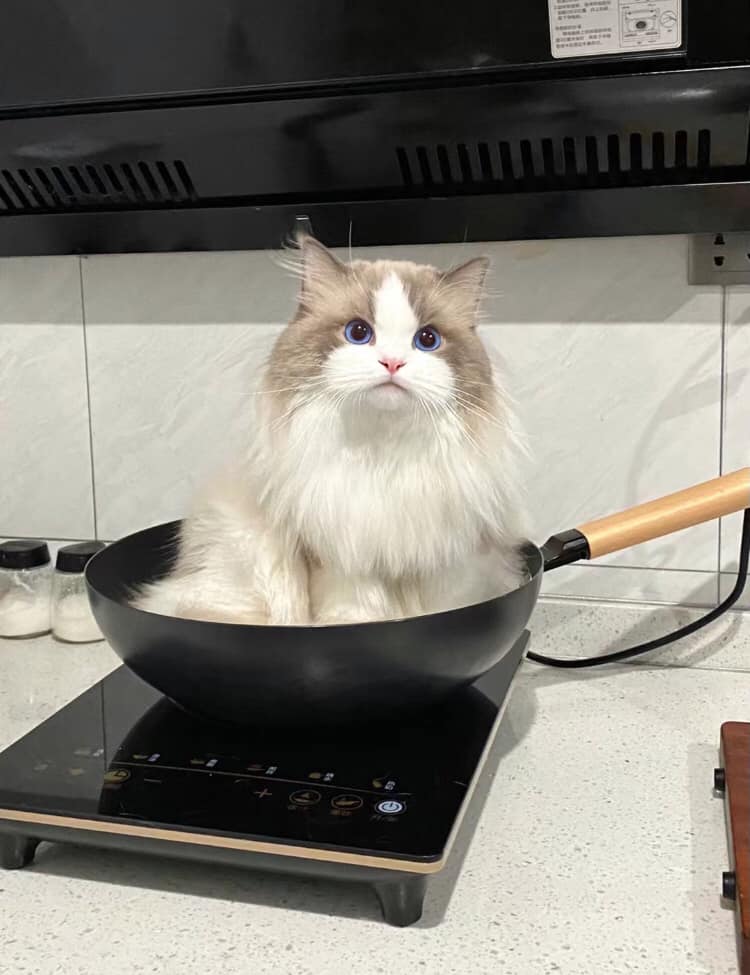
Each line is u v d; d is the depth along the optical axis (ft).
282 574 2.56
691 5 2.60
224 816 2.18
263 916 2.13
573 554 2.92
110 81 3.01
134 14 2.85
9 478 4.16
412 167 3.17
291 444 2.43
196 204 3.43
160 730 2.64
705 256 3.35
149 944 2.04
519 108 2.89
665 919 2.09
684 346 3.44
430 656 2.27
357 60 2.82
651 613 3.56
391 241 3.35
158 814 2.19
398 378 2.29
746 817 2.28
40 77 3.05
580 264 3.47
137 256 3.82
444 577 2.57
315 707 2.33
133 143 3.21
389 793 2.28
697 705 3.20
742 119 2.84
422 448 2.39
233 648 2.21
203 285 3.78
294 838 2.08
